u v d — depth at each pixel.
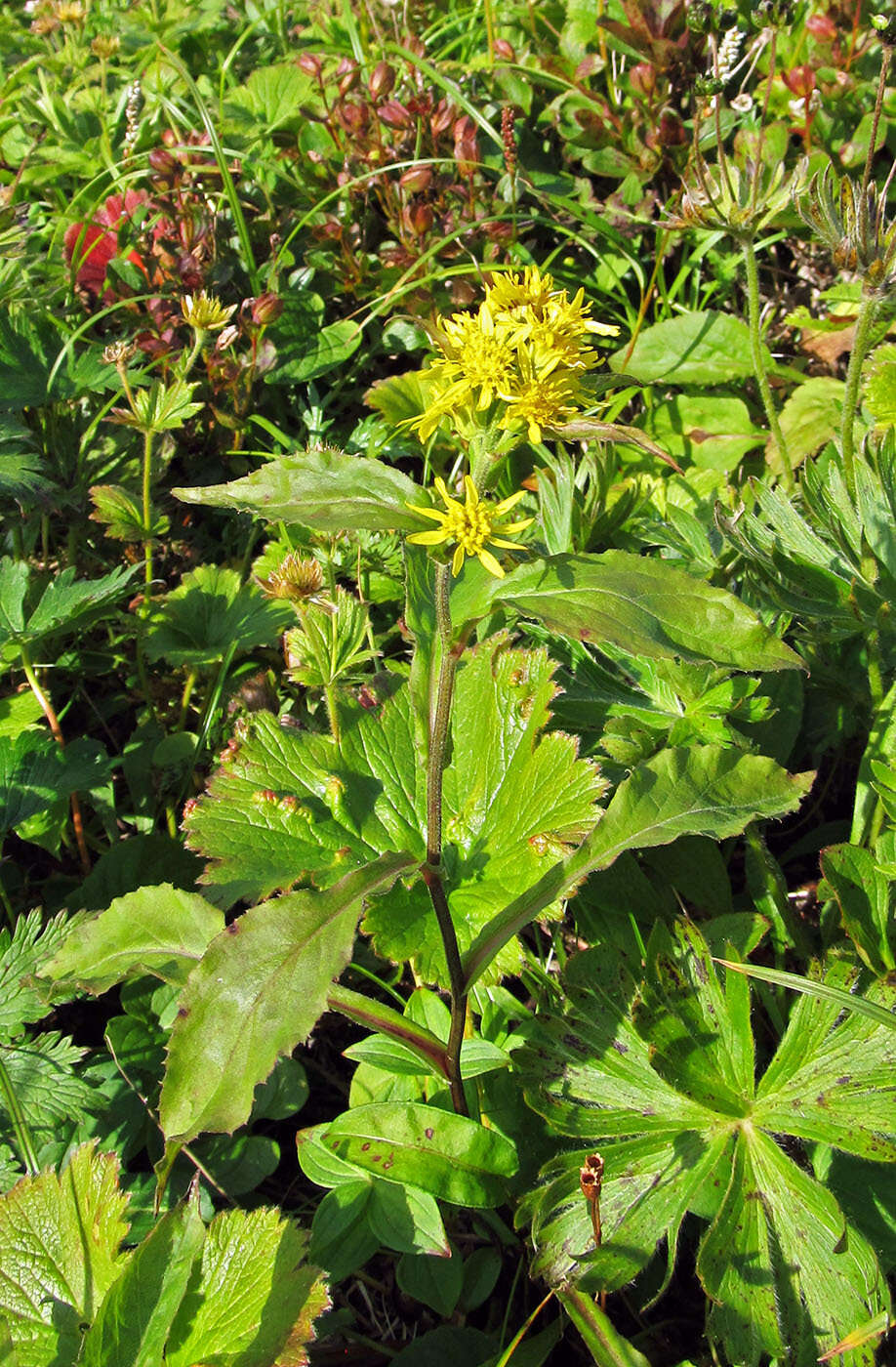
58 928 0.39
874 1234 0.36
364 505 0.33
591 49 0.65
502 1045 0.39
